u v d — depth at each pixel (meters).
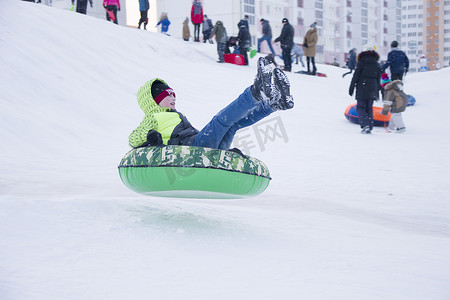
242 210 4.75
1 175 6.20
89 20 17.98
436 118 15.38
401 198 6.19
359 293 2.63
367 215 5.10
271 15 60.34
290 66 22.53
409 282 2.86
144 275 2.72
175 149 3.62
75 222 3.56
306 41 22.91
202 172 3.54
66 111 10.87
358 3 77.69
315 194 6.16
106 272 2.73
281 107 3.50
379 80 12.03
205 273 2.80
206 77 17.34
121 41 17.78
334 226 4.34
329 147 10.08
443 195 6.41
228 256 3.13
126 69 15.32
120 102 12.66
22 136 8.63
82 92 12.08
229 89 16.14
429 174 7.80
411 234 4.32
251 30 55.75
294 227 4.14
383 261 3.26
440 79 22.47
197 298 2.46
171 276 2.72
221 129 3.70
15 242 3.08
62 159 7.90
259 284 2.68
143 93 4.29
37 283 2.53
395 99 12.38
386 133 12.31
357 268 3.07
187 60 19.55
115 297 2.42
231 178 3.63
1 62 11.64
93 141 9.49
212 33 20.75
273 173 7.49
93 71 13.91
